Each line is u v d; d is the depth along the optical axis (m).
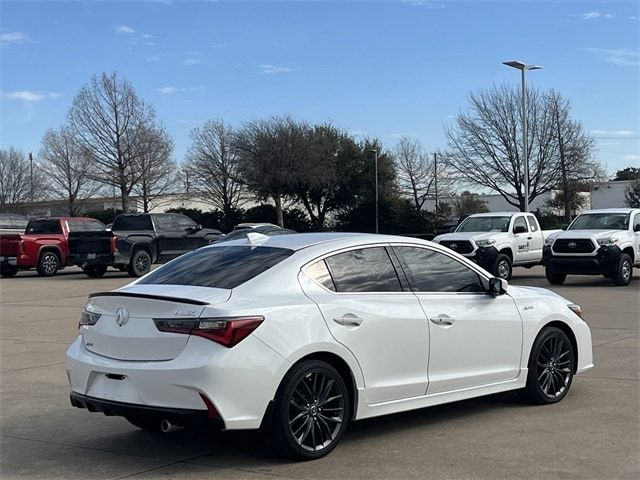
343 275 6.04
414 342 6.18
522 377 7.05
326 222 63.41
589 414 6.84
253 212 61.16
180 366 5.17
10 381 8.86
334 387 5.71
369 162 61.53
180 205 65.31
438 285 6.59
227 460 5.68
